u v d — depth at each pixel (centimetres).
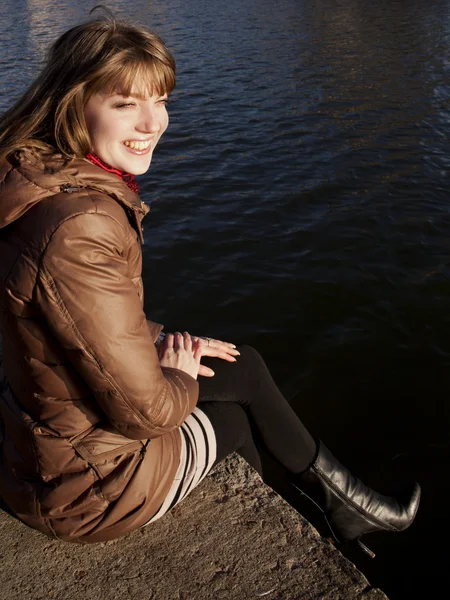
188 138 1099
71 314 127
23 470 162
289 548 186
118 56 134
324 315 558
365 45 2062
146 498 159
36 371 141
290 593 173
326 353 504
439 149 1034
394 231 720
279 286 604
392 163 966
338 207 794
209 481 210
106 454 152
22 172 128
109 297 128
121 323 130
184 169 945
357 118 1224
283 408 203
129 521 159
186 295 595
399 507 217
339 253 668
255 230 727
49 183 126
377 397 451
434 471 381
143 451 158
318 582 176
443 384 463
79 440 150
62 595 172
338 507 208
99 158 149
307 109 1291
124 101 141
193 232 722
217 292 598
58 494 153
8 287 129
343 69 1683
